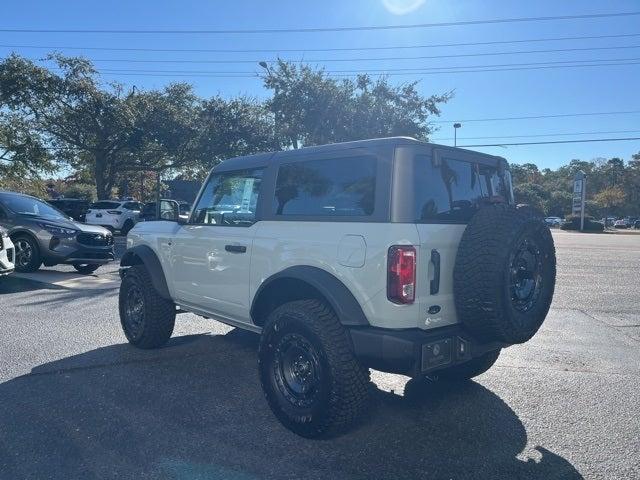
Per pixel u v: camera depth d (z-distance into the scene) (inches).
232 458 138.3
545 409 175.9
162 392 183.2
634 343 266.7
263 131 1237.1
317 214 158.6
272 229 168.9
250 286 176.1
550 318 327.3
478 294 137.2
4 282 408.8
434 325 142.6
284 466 134.9
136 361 217.3
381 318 137.8
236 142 1233.4
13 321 282.7
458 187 162.9
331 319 145.3
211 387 189.0
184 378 197.9
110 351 230.5
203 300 200.8
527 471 134.4
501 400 183.6
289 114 1149.1
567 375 213.2
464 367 193.8
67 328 268.5
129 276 233.6
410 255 135.7
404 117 1131.3
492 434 155.8
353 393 141.1
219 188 199.3
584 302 384.5
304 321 145.2
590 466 137.6
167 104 1192.2
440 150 154.3
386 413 170.6
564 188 4446.4
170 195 298.4
